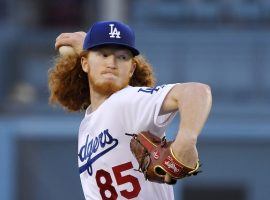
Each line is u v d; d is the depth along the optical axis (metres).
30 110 29.58
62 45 12.23
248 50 31.06
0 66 31.55
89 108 10.96
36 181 27.14
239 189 27.39
